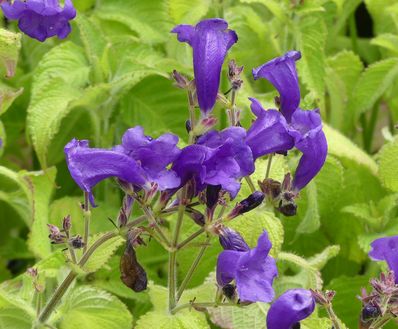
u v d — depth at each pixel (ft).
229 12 2.21
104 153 1.29
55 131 1.92
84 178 1.29
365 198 2.11
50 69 2.04
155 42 2.21
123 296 1.87
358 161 1.99
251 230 1.63
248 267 1.31
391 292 1.40
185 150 1.31
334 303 1.95
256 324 1.65
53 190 2.03
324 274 2.10
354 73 2.36
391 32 2.50
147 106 2.15
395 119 2.43
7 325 1.63
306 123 1.46
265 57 2.24
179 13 2.08
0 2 1.66
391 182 1.94
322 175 2.01
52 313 1.60
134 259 1.38
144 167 1.32
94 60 2.06
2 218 2.18
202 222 1.40
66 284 1.50
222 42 1.44
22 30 1.63
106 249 1.51
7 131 2.25
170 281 1.49
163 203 1.38
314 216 1.94
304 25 2.12
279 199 1.51
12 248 2.15
